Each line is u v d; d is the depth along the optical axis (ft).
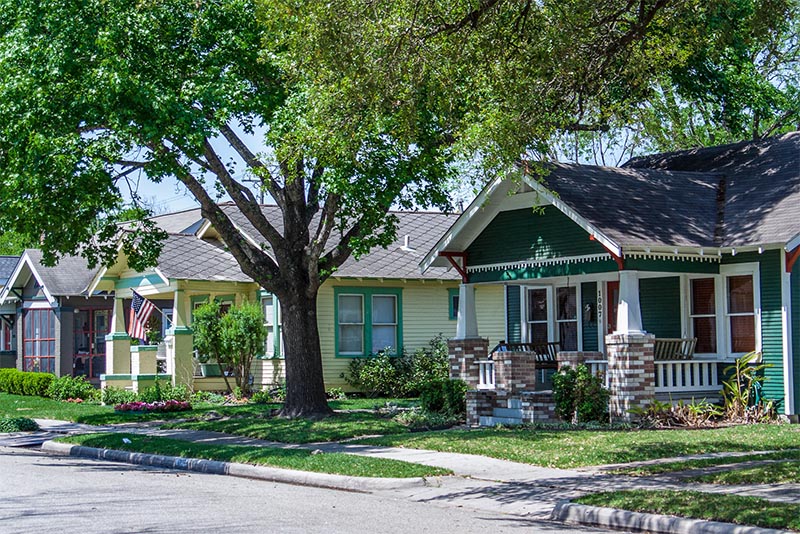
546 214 70.79
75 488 47.70
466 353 75.66
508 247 73.56
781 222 65.31
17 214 66.49
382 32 54.03
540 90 60.23
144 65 66.59
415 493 45.91
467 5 56.34
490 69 59.72
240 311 100.27
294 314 77.20
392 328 106.63
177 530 35.06
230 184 75.15
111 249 79.71
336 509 40.88
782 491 39.78
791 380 64.85
